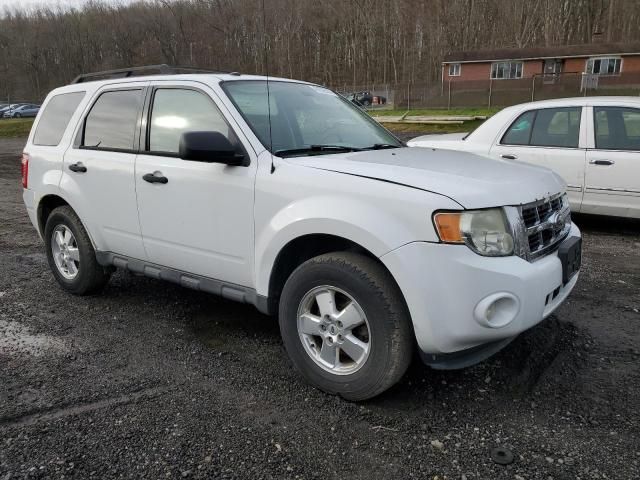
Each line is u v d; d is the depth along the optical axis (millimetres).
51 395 3170
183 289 5004
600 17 65250
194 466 2539
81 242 4570
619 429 2781
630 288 4848
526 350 3652
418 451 2631
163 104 3918
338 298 3090
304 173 3111
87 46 81125
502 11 69312
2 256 6238
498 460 2553
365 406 3020
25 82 84750
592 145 6656
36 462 2576
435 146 7832
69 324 4230
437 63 69625
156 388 3246
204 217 3564
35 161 4910
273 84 4039
